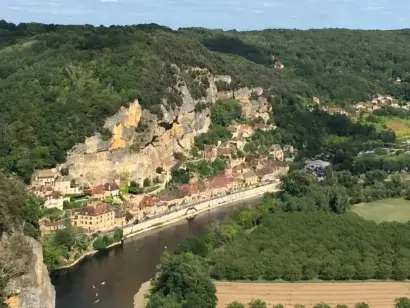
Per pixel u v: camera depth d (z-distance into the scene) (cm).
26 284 19562
